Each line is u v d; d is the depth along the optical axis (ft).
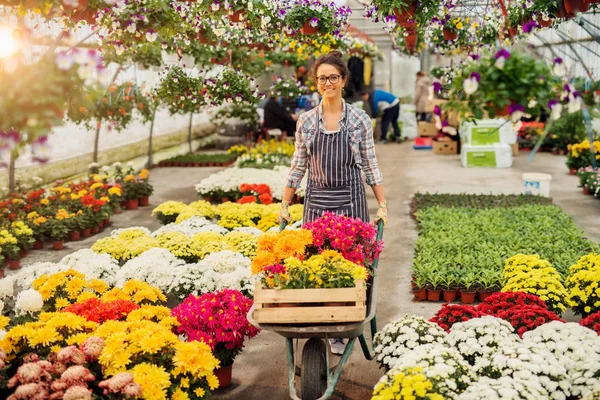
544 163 44.55
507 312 13.60
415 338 12.12
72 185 30.94
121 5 16.14
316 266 11.54
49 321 11.52
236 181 32.71
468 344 11.76
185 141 56.95
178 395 10.67
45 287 14.30
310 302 11.27
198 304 13.44
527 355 10.99
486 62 10.08
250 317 11.47
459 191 35.47
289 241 12.05
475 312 13.56
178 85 27.30
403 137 64.49
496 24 25.82
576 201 32.07
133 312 12.51
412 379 9.87
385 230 27.37
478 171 42.14
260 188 30.60
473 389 10.14
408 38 27.63
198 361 10.92
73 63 9.31
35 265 17.01
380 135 64.80
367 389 13.37
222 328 13.08
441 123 10.82
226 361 13.44
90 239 26.68
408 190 36.40
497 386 10.17
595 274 15.15
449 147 50.93
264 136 56.90
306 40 27.14
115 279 17.08
